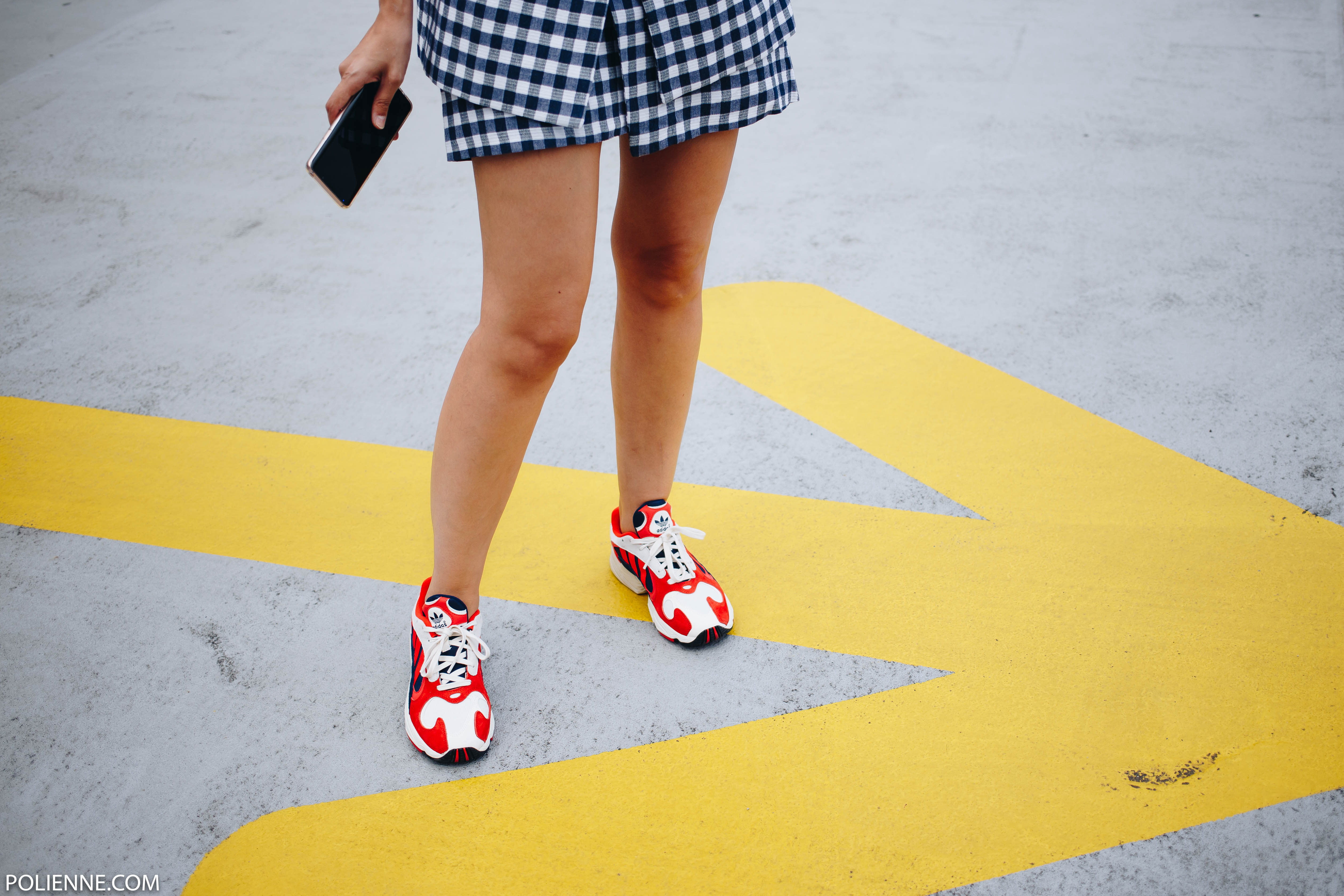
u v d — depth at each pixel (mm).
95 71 4105
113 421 2209
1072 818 1380
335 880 1320
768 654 1647
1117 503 1921
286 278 2766
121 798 1427
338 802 1422
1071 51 4102
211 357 2430
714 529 1900
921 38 4293
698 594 1647
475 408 1307
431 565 1838
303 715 1554
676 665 1634
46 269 2795
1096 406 2182
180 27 4582
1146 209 2971
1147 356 2340
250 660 1646
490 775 1459
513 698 1579
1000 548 1833
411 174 3354
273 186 3244
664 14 1133
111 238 2951
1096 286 2619
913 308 2564
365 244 2939
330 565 1837
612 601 1763
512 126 1106
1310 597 1704
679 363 1504
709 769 1461
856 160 3338
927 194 3117
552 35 1079
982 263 2750
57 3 4910
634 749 1494
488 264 1232
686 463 2068
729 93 1246
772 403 2238
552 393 2305
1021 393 2238
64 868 1334
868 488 1989
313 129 3607
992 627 1678
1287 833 1351
